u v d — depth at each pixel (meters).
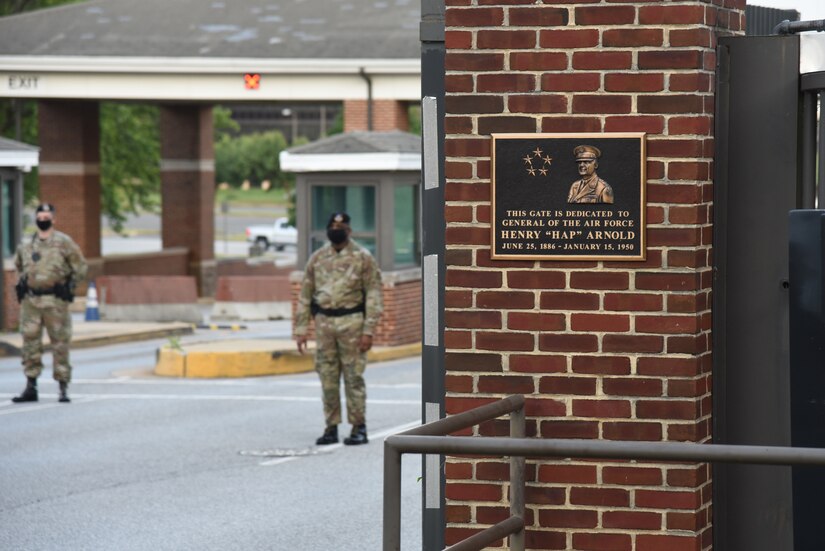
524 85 7.94
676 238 7.79
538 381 7.95
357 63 44.69
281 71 45.41
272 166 163.25
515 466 7.84
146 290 44.22
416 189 31.45
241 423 20.27
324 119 179.25
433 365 8.60
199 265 55.81
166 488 15.45
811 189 8.15
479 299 8.02
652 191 7.83
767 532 8.25
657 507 7.82
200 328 41.22
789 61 8.10
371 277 18.20
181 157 55.53
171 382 25.67
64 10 49.62
